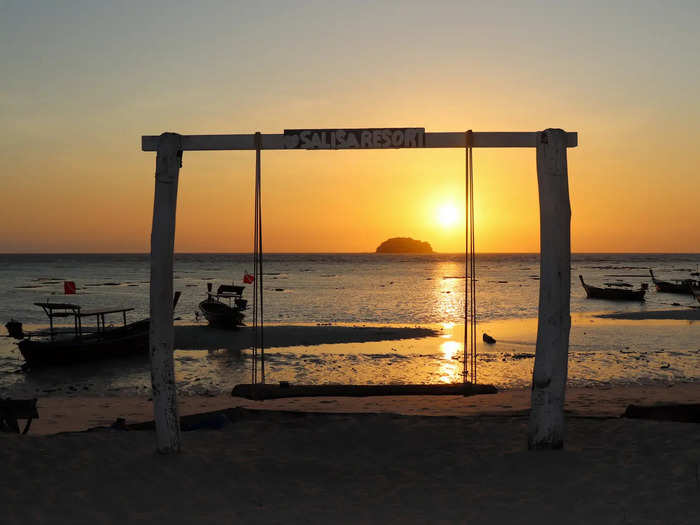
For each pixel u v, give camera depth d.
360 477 5.80
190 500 5.20
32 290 62.53
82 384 17.86
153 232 6.23
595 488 5.27
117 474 5.74
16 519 4.70
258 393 8.05
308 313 39.12
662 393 13.85
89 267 137.38
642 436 6.65
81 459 6.12
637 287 67.88
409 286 70.19
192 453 6.39
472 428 7.27
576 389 15.03
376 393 8.08
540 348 6.26
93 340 22.16
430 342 25.20
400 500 5.20
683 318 34.28
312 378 17.78
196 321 33.38
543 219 6.15
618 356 21.16
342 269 129.62
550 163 6.12
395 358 21.12
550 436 6.23
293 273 108.19
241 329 28.59
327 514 4.90
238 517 4.84
